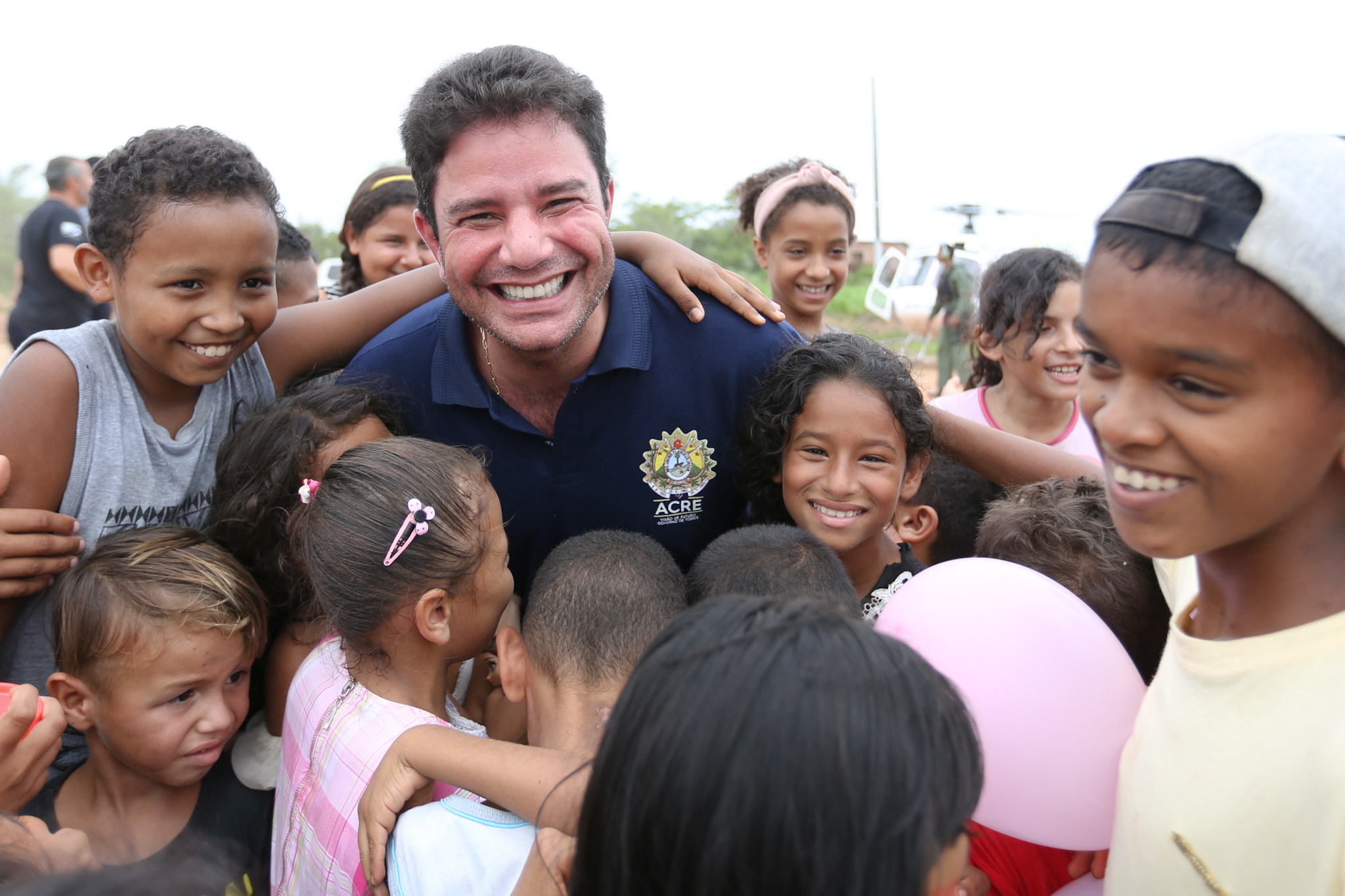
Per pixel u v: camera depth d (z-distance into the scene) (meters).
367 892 1.48
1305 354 0.87
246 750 2.07
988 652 1.38
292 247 3.62
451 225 1.93
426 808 1.47
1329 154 0.89
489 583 1.75
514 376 2.17
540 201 1.89
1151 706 1.23
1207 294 0.88
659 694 0.92
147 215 1.84
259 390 2.26
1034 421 3.26
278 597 2.09
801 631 0.93
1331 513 1.00
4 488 1.83
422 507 1.64
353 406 2.09
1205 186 0.91
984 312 3.33
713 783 0.84
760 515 2.36
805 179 4.20
